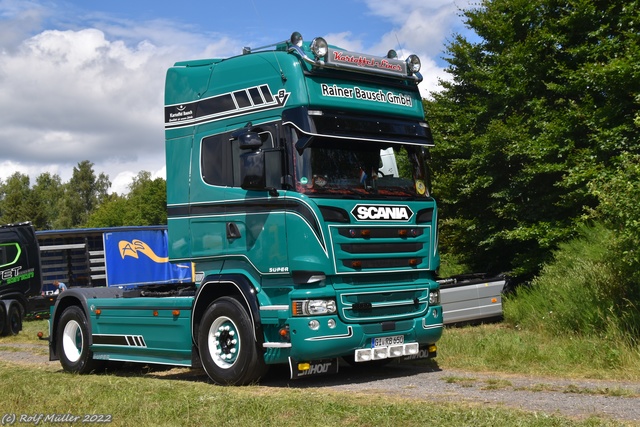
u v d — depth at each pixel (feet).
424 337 34.01
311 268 30.58
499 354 37.76
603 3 57.11
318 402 26.43
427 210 34.50
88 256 94.84
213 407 26.09
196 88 35.42
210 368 33.45
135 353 38.29
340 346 31.17
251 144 31.45
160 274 97.09
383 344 32.60
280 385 33.24
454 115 64.34
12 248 73.97
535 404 25.88
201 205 34.58
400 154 34.63
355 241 31.53
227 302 33.04
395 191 33.58
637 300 40.63
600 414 23.95
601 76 52.34
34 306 75.00
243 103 33.40
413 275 34.19
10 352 54.13
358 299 31.89
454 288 52.08
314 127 31.45
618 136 51.67
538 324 47.78
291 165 31.30
